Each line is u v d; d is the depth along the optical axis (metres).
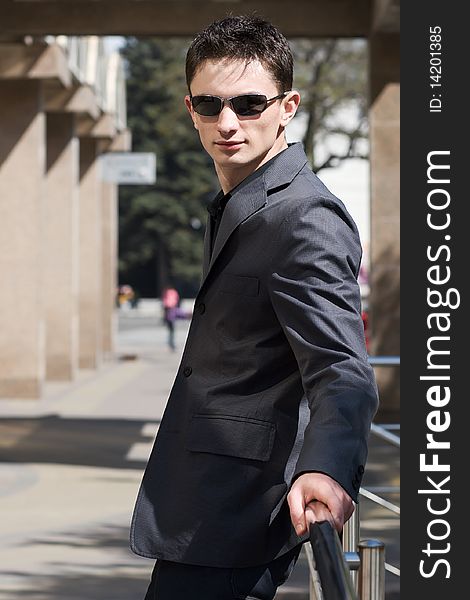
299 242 2.97
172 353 42.53
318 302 2.87
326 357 2.79
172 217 86.94
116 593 8.38
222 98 3.16
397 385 18.91
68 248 26.84
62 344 27.11
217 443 3.10
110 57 32.09
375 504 8.02
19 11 19.36
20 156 22.70
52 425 19.03
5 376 22.91
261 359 3.09
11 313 22.81
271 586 3.12
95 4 19.39
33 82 22.66
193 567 3.11
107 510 11.71
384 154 19.27
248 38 3.17
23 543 10.12
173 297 43.56
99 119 30.44
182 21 19.33
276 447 3.08
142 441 17.19
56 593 8.35
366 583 2.90
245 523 3.06
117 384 27.53
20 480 13.55
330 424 2.58
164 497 3.15
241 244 3.09
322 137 43.91
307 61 41.03
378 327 19.20
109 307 35.34
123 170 30.83
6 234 22.80
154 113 76.81
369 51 19.25
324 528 2.28
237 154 3.17
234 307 3.09
